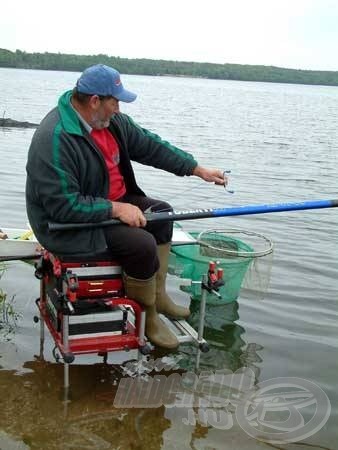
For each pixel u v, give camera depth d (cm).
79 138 242
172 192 704
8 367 270
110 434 229
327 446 231
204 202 657
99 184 254
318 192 769
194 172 290
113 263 254
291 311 349
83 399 250
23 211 550
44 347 289
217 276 267
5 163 843
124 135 272
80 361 279
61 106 243
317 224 566
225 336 312
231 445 228
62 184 235
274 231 530
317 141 1553
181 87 6388
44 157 235
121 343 251
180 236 331
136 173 813
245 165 1000
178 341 278
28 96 2741
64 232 242
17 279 367
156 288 288
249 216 580
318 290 385
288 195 734
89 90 238
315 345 310
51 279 263
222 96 4781
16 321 313
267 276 343
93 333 249
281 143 1438
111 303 250
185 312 302
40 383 260
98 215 241
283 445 230
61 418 236
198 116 2248
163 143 287
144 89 4962
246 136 1569
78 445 222
